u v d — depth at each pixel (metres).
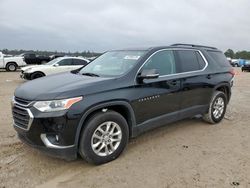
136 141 5.10
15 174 3.81
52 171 3.92
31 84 4.30
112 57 5.25
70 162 4.19
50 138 3.73
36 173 3.85
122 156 4.41
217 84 6.09
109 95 4.04
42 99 3.68
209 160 4.31
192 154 4.54
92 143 3.94
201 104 5.83
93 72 4.94
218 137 5.41
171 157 4.41
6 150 4.56
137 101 4.41
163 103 4.89
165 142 5.08
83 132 3.86
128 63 4.70
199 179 3.71
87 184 3.58
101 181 3.66
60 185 3.56
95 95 3.91
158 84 4.75
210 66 6.04
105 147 4.10
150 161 4.25
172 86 5.00
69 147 3.74
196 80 5.54
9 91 11.02
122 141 4.28
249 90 12.85
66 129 3.66
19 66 23.83
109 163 4.17
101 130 4.02
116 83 4.20
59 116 3.62
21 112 3.88
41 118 3.63
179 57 5.38
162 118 4.94
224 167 4.07
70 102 3.68
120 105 4.22
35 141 3.78
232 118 6.90
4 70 25.20
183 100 5.32
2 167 3.99
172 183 3.60
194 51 5.83
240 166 4.11
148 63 4.74
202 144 5.01
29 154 4.42
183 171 3.93
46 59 31.47
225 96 6.39
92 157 3.95
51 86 3.99
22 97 3.90
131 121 4.41
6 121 6.25
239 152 4.66
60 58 15.26
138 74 4.50
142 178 3.73
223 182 3.64
